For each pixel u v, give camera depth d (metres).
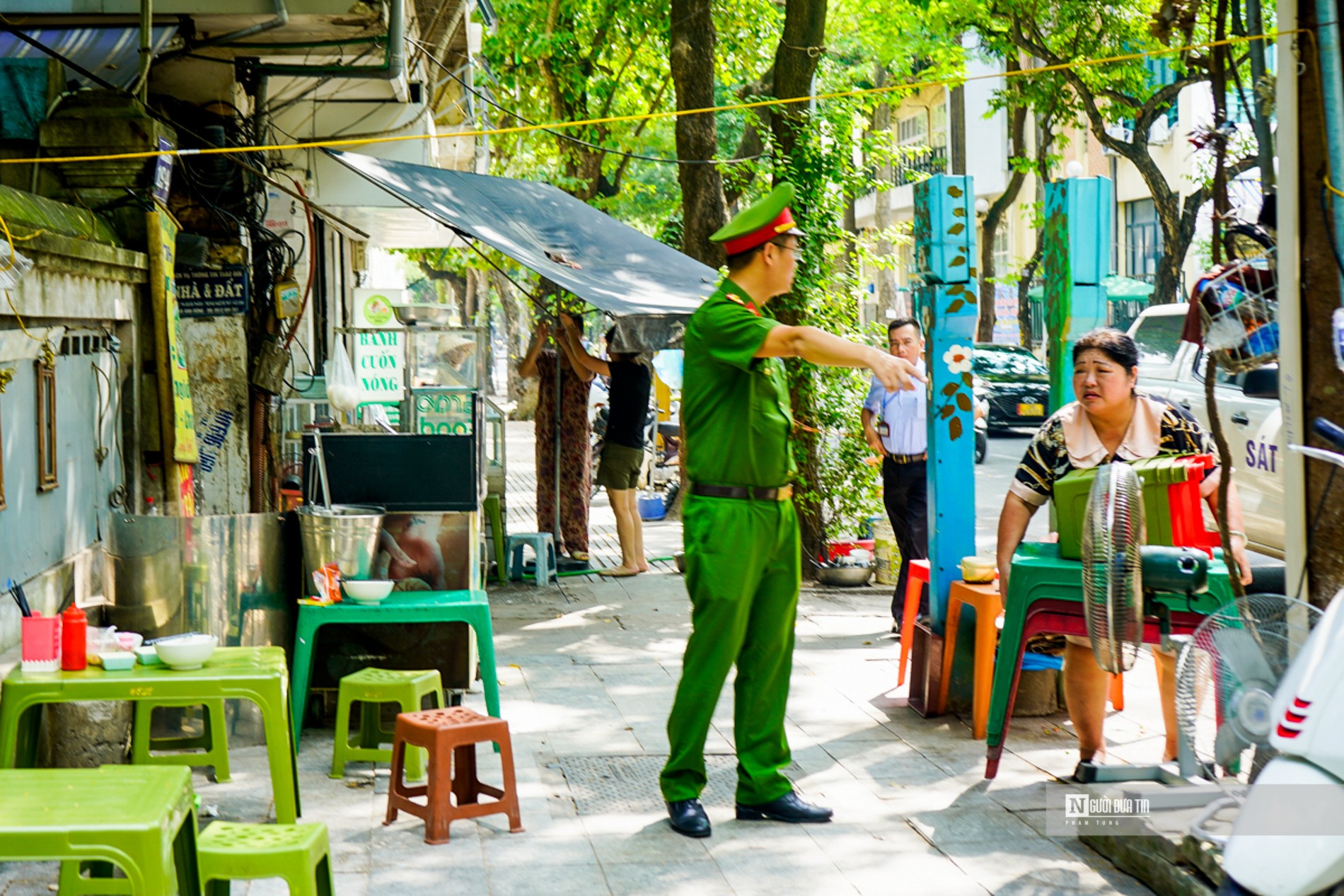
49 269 5.48
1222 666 4.09
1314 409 4.48
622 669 7.56
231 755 5.80
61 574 5.71
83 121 6.75
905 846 4.78
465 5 12.20
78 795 3.26
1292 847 3.16
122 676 4.65
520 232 8.79
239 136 8.48
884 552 10.17
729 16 17.33
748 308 4.83
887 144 12.25
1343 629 3.35
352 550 6.06
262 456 8.52
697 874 4.52
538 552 10.41
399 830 4.95
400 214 12.45
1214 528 6.94
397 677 5.61
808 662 7.73
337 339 9.69
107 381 6.46
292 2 7.92
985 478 18.16
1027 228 35.59
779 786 5.07
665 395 16.56
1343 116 4.41
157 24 7.84
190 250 7.93
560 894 4.34
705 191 10.66
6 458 5.13
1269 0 11.06
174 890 3.76
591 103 19.38
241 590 5.95
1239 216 5.07
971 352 6.57
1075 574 5.20
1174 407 5.39
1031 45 20.22
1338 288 4.44
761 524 4.89
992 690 5.49
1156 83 25.09
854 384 10.46
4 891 4.29
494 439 10.48
